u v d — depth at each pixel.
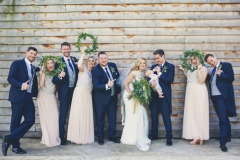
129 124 4.77
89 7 5.30
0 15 5.30
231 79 4.54
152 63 5.29
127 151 4.38
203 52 5.27
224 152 4.33
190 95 4.76
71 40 5.30
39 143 4.86
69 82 4.78
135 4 5.29
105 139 5.09
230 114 4.70
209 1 5.25
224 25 5.25
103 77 4.73
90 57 4.82
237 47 5.26
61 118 4.73
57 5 5.31
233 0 5.24
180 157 4.09
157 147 4.61
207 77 5.00
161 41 5.29
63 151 4.39
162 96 4.64
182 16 5.28
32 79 4.38
